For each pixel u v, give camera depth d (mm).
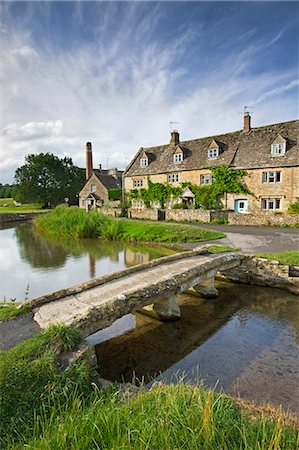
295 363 5500
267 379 5027
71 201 66562
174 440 2594
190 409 2975
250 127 29922
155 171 33875
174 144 35156
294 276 9680
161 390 3639
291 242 14906
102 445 2590
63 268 13578
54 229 25859
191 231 19359
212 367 5465
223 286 10438
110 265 14055
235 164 27797
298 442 2570
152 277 7938
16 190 60500
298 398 4504
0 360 3768
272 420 3170
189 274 8062
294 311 8031
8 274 12609
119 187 46781
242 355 5855
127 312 6121
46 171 62000
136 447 2457
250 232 19203
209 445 2516
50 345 4219
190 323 7449
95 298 6332
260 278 10188
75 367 4020
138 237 20438
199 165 30266
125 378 5219
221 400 3420
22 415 3203
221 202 28750
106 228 22688
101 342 6539
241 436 2598
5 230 29562
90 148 47688
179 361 5715
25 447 2615
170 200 32906
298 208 23922
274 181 25750
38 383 3582
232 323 7398
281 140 25500
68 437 2676
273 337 6578
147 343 6465
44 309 5727
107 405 3365
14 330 4848
